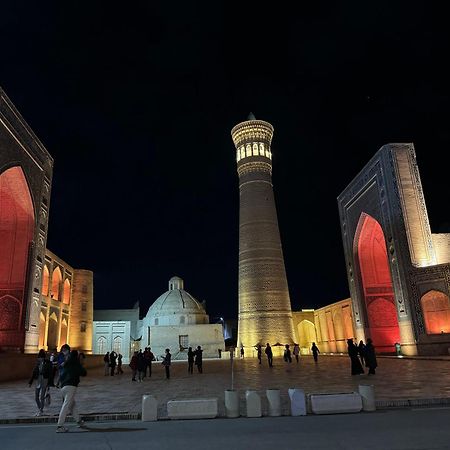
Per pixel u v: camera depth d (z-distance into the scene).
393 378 10.62
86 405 7.89
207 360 31.27
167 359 14.40
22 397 9.58
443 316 20.00
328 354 30.77
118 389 10.95
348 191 28.11
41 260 20.42
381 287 26.38
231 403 6.38
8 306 18.70
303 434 4.95
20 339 18.33
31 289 19.11
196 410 6.32
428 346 19.88
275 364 20.53
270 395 6.41
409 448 4.12
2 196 19.25
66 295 30.17
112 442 4.90
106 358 18.00
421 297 20.48
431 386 8.52
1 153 16.48
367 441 4.48
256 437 4.89
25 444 4.93
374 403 6.44
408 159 22.58
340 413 6.30
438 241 22.33
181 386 11.23
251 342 31.28
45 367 7.22
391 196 22.33
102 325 40.47
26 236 19.48
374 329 25.67
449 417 5.59
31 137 19.36
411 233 21.45
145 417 6.31
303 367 17.09
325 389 8.95
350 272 27.64
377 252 26.83
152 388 10.96
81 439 5.14
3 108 16.69
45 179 21.16
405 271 21.08
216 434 5.14
